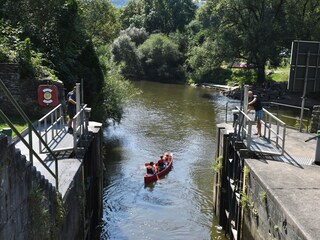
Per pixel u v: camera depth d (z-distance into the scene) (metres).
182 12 86.44
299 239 7.89
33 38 21.41
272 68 52.62
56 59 21.44
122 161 23.20
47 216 7.69
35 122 16.06
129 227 16.00
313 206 8.98
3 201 5.89
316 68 14.15
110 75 28.67
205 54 52.34
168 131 30.14
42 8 21.77
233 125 15.78
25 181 6.84
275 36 44.75
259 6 46.72
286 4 44.62
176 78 64.81
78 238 11.45
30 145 7.48
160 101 43.66
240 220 12.85
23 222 6.75
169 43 65.50
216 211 16.56
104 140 27.33
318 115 16.61
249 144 12.67
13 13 21.58
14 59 17.08
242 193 12.34
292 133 16.23
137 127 31.20
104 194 18.86
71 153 12.62
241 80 53.84
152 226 16.09
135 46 67.19
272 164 11.88
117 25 53.59
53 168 11.20
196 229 15.91
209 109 39.34
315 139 15.30
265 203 10.18
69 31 22.44
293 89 14.31
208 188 19.75
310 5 44.69
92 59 24.56
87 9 44.22
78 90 13.70
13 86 16.77
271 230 9.68
